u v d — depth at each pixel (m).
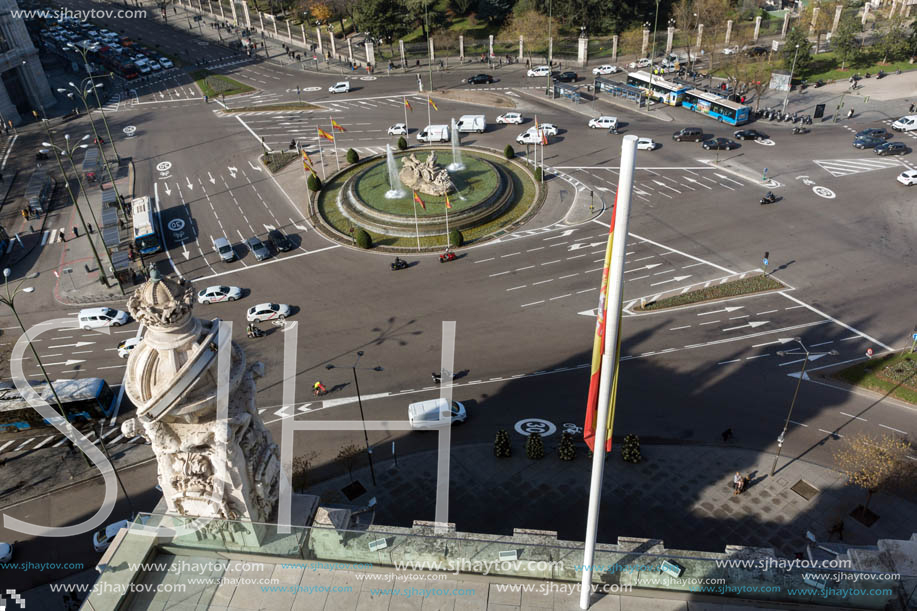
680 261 76.69
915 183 87.56
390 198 91.69
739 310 68.06
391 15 144.88
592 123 111.88
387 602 21.95
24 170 112.44
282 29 175.75
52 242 90.44
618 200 17.11
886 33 132.00
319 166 105.69
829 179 91.25
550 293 72.81
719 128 108.62
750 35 139.38
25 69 132.00
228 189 101.25
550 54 130.12
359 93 135.50
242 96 138.75
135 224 86.56
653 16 151.25
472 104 126.25
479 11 159.00
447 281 76.31
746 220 83.69
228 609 22.03
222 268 82.00
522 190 95.12
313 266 81.19
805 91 119.12
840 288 70.19
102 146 119.06
